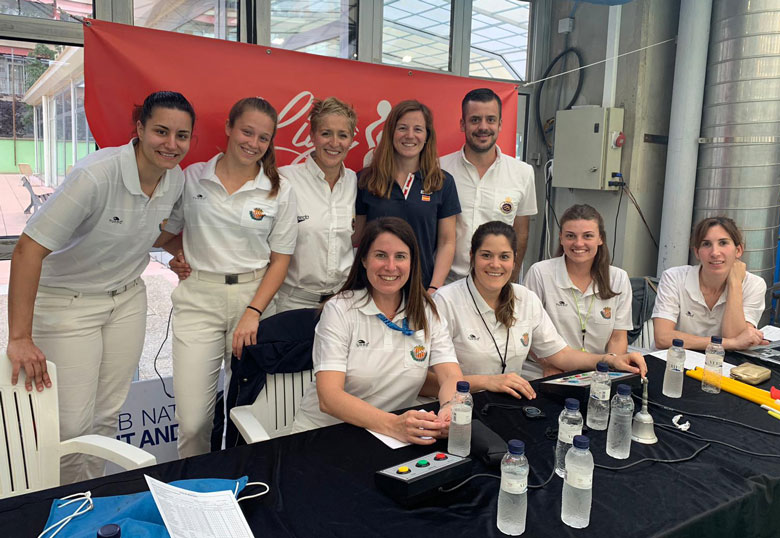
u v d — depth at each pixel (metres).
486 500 1.25
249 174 2.11
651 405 1.81
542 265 2.50
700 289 2.54
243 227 2.07
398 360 1.80
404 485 1.21
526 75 4.13
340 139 2.24
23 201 2.51
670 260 3.76
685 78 3.59
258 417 1.97
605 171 3.82
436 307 1.90
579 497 1.15
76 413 1.94
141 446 2.50
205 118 2.53
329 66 2.79
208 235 2.06
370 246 1.75
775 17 3.31
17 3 2.39
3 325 2.67
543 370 2.37
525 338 2.12
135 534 1.03
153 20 2.71
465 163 2.76
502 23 3.88
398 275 1.73
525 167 2.86
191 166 2.14
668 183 3.74
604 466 1.42
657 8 3.73
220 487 1.22
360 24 3.25
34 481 1.63
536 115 4.17
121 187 1.81
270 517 1.17
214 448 2.17
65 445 1.63
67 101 2.55
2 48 2.38
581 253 2.30
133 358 2.09
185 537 1.04
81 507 1.14
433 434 1.48
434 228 2.54
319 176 2.32
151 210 1.92
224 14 2.89
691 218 3.73
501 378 1.88
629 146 3.85
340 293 1.84
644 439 1.56
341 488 1.29
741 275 2.46
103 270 1.91
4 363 1.63
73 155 2.61
